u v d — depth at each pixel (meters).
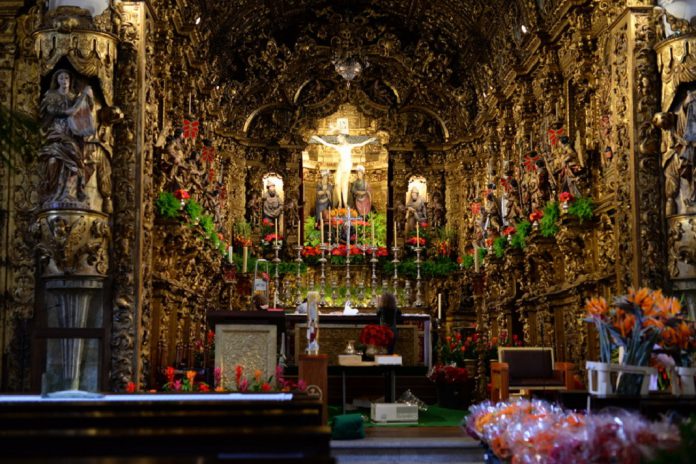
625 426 5.07
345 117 22.36
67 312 10.09
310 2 21.27
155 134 12.54
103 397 5.49
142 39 11.00
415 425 11.38
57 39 10.05
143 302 10.84
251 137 21.84
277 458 3.29
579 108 13.91
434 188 22.06
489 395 13.91
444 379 13.96
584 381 12.48
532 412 7.01
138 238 10.62
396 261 20.22
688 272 10.30
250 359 9.25
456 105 21.86
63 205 9.89
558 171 13.92
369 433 10.41
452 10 20.17
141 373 10.63
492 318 18.64
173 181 13.16
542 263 14.77
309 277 20.72
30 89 10.87
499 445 6.68
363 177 22.23
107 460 2.95
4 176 10.66
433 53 21.94
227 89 21.02
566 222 12.83
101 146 10.23
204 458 3.09
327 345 14.90
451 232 21.62
